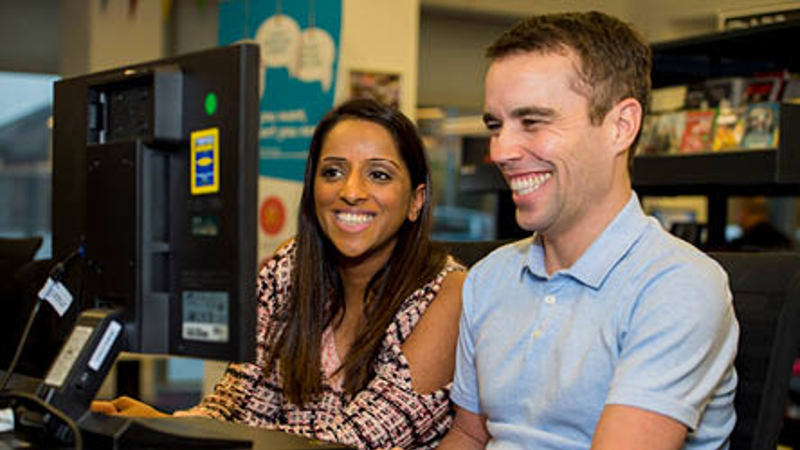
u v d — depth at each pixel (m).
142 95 1.26
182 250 1.23
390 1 5.11
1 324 1.69
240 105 1.15
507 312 1.45
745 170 2.46
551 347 1.35
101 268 1.29
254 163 1.16
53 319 1.43
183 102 1.22
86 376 1.22
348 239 1.79
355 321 1.86
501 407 1.41
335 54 4.39
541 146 1.29
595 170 1.31
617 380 1.23
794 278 1.30
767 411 1.29
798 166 2.41
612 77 1.30
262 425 1.83
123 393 3.94
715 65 2.88
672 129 2.80
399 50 5.15
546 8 2.47
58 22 7.04
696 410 1.21
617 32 1.32
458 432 1.56
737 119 2.59
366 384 1.76
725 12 2.90
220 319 1.18
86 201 1.32
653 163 2.76
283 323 1.85
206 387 4.44
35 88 7.41
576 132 1.29
